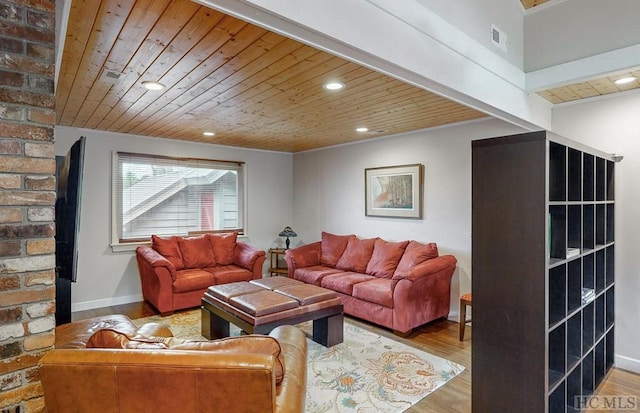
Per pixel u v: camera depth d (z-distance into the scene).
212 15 1.73
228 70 2.44
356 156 5.44
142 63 2.30
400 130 4.59
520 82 3.06
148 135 4.91
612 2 2.69
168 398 1.24
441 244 4.39
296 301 3.26
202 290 4.58
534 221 1.85
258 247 6.20
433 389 2.69
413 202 4.65
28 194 1.38
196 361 1.23
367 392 2.64
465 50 2.45
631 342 3.11
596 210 2.88
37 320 1.40
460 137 4.19
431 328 3.98
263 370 1.22
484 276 2.04
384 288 3.91
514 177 1.92
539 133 1.83
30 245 1.38
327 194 5.95
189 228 5.46
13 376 1.35
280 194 6.48
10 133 1.34
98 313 4.42
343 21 1.64
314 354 3.29
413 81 2.18
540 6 3.06
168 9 1.68
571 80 2.86
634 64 2.56
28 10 1.38
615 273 3.17
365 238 5.31
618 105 3.16
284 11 1.41
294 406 1.39
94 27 1.84
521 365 1.91
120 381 1.24
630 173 3.10
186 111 3.56
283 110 3.52
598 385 2.83
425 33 2.12
